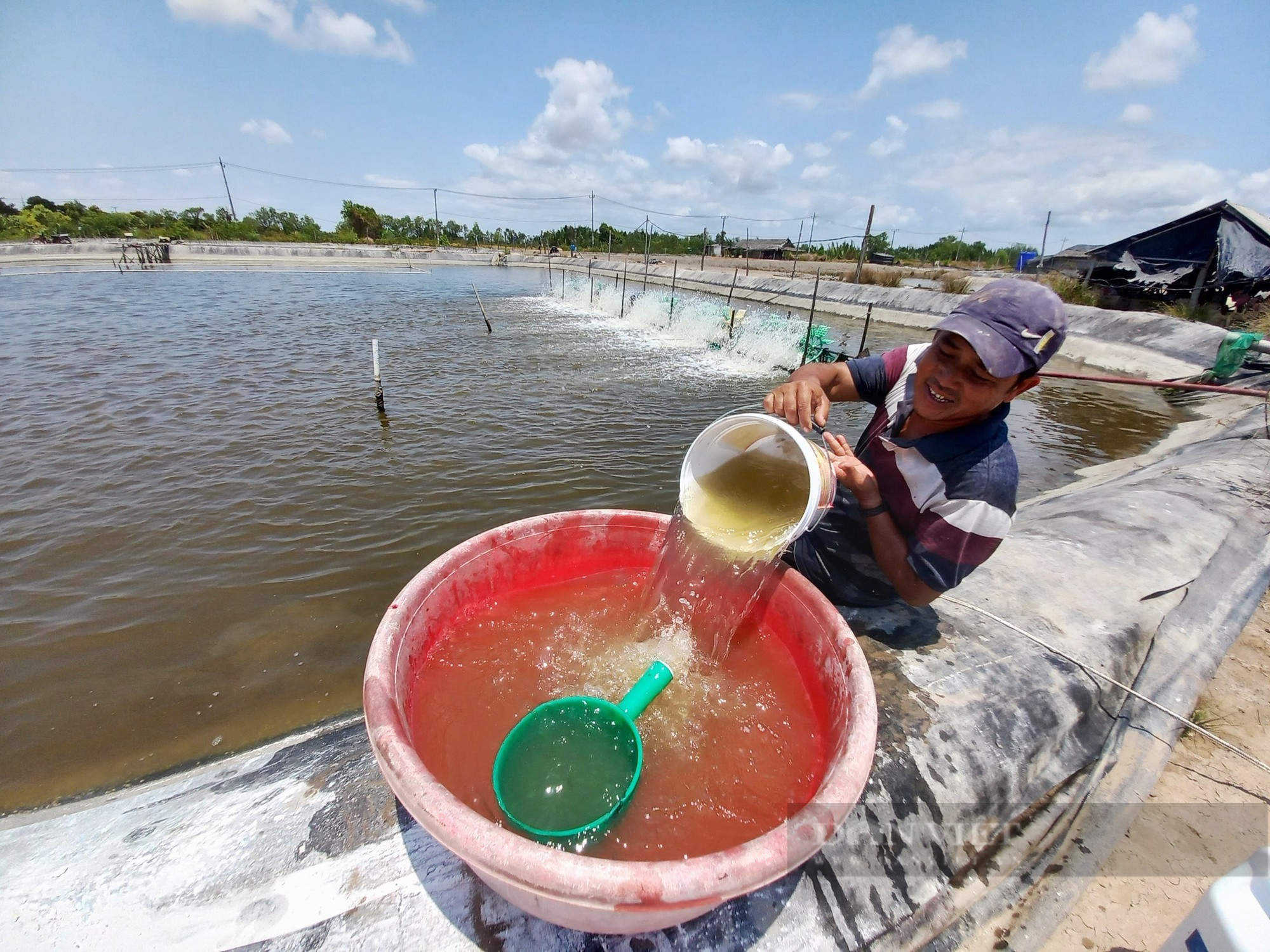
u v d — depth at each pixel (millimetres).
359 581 4391
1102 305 17281
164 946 1283
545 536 2018
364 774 1659
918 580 1813
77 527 5027
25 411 7805
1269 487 4285
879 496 1902
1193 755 2275
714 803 1385
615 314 19125
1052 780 1913
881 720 1792
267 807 1576
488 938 1284
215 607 4055
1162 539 3232
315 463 6473
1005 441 1741
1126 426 8914
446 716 1545
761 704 1686
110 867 1435
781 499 2141
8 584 4262
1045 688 2025
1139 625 2520
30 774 2824
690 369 11555
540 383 10156
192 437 7074
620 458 6965
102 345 12023
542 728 1458
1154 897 1749
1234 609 2994
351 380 9852
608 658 1834
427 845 1453
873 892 1498
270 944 1283
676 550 1966
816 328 12742
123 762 2891
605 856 1234
